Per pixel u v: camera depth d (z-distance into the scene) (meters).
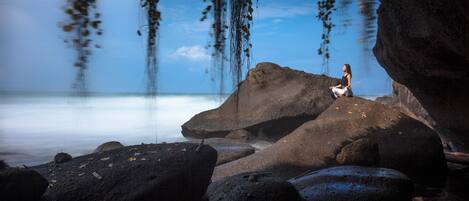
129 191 4.85
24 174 4.13
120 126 24.28
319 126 9.94
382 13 8.42
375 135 9.68
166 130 22.91
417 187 8.12
